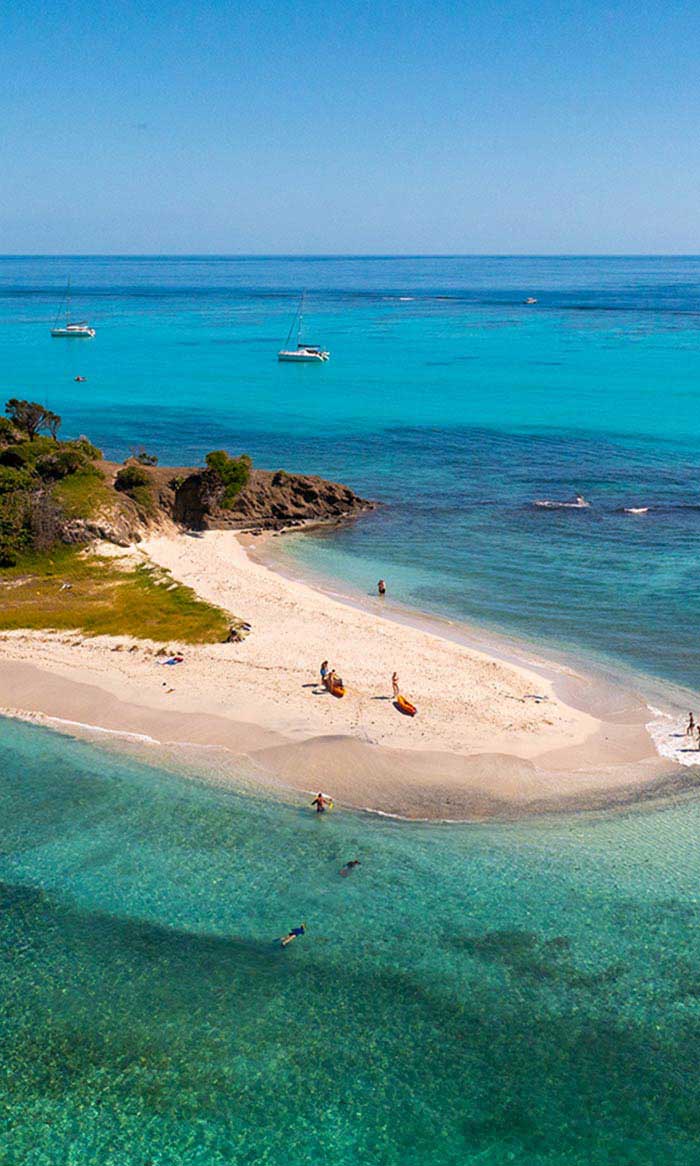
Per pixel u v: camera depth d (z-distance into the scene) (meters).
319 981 30.31
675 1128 25.58
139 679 49.56
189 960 31.19
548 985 30.02
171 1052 27.88
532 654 53.47
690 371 163.38
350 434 116.88
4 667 51.31
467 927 32.50
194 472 81.12
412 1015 29.08
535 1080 26.94
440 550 73.81
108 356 194.38
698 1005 29.23
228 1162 24.73
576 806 39.00
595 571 68.06
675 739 43.84
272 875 35.19
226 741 43.75
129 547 70.19
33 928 32.59
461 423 122.69
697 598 62.03
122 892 34.31
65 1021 28.88
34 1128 25.61
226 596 61.84
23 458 76.50
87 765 42.41
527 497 89.50
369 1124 25.73
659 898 33.72
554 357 185.25
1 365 180.62
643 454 105.56
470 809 38.88
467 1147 25.08
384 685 48.62
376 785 40.38
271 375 165.75
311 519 82.38
